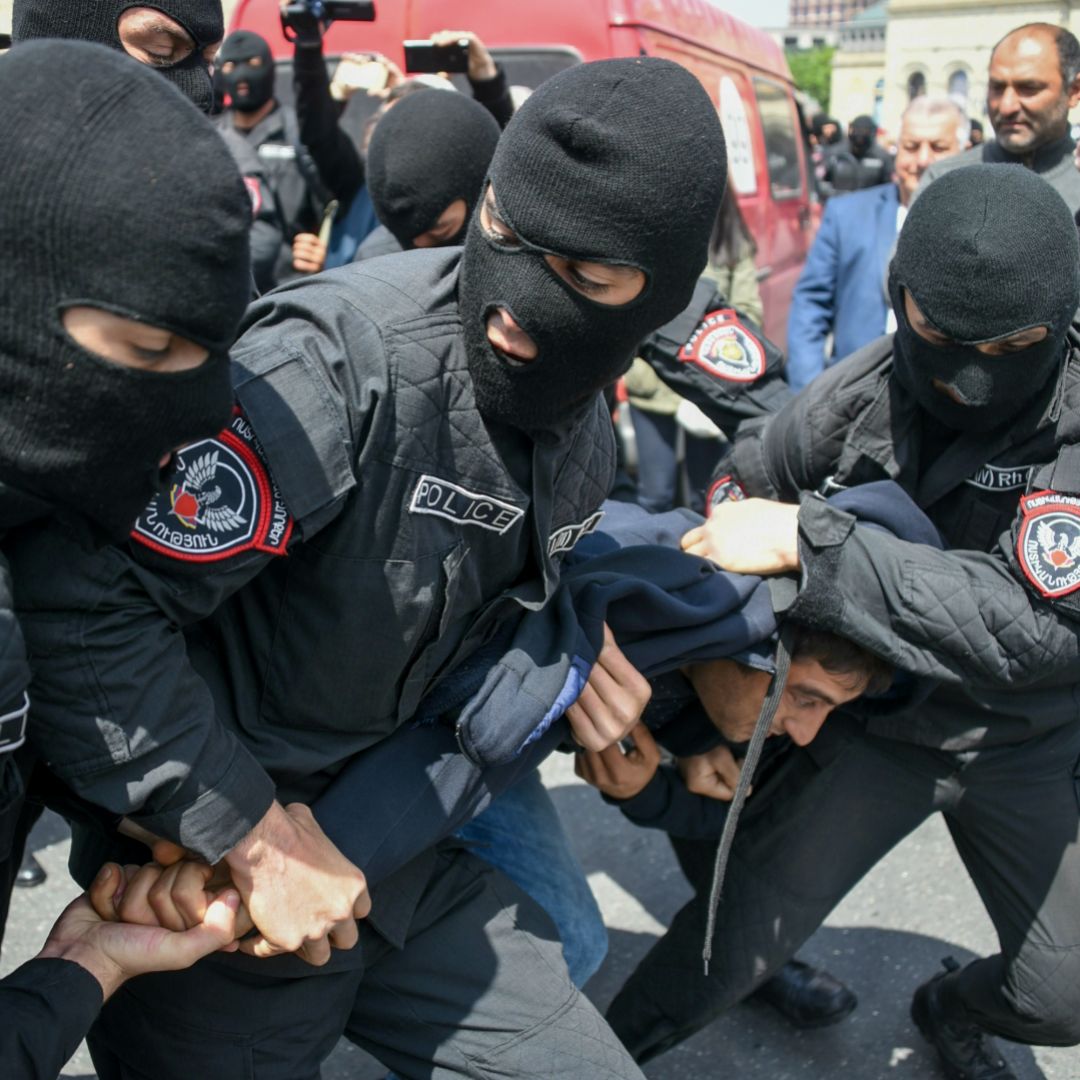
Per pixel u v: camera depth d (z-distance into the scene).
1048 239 1.57
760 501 1.79
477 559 1.38
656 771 1.97
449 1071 1.52
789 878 1.97
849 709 1.93
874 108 59.44
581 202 1.18
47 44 0.98
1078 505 1.69
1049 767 1.94
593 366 1.29
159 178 0.96
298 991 1.44
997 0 43.53
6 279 0.96
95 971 1.25
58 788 1.30
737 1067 2.35
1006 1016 2.05
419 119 2.40
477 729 1.42
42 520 1.13
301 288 1.31
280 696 1.34
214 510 1.18
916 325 1.67
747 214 5.20
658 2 4.46
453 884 1.55
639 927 2.73
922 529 1.78
